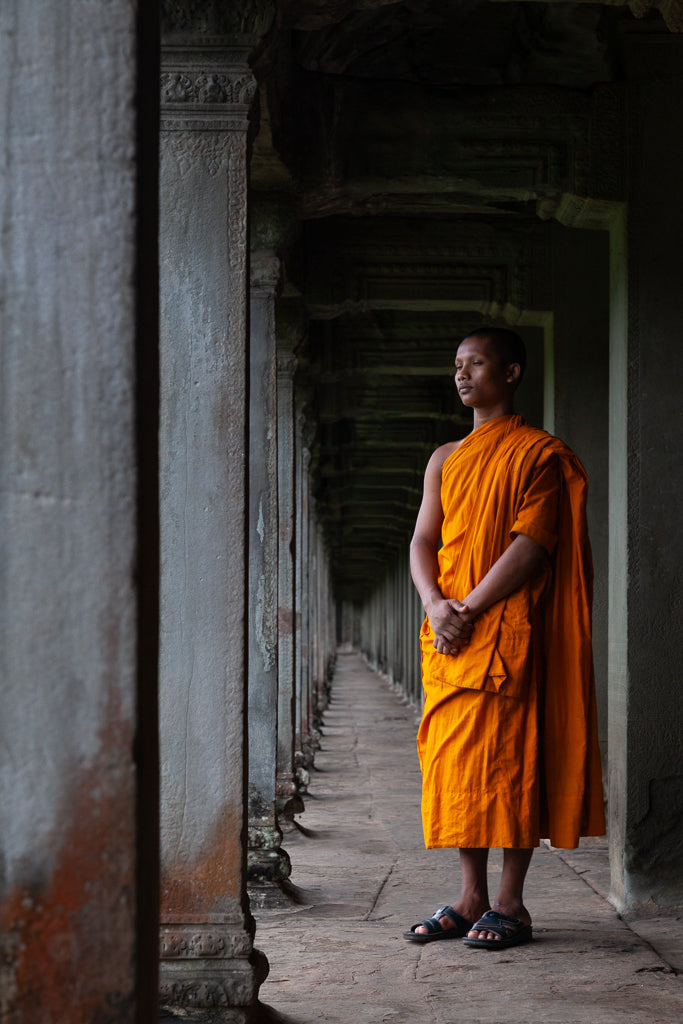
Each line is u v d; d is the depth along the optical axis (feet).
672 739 19.94
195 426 13.17
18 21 6.30
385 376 44.45
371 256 29.78
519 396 34.63
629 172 21.43
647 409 20.65
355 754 49.90
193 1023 11.89
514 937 16.08
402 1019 12.55
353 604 221.87
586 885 21.71
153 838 6.58
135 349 6.23
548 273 29.68
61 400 6.21
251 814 20.39
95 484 6.18
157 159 7.02
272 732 20.80
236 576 12.95
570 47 21.68
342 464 57.57
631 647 20.17
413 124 22.40
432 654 16.39
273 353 21.97
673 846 19.54
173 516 13.05
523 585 15.98
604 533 29.19
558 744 16.06
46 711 6.12
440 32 22.44
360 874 22.59
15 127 6.27
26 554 6.17
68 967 6.02
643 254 21.03
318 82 22.27
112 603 6.15
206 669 12.84
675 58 21.66
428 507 17.46
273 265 22.03
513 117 22.15
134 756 6.10
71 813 6.08
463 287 29.73
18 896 6.05
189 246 13.43
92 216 6.24
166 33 13.65
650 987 13.96
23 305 6.23
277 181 21.66
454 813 15.84
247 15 13.56
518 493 16.16
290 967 15.03
